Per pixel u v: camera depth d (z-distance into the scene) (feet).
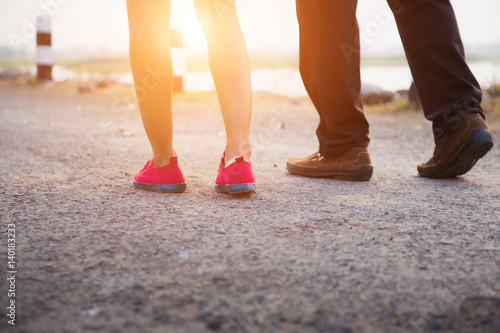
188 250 4.08
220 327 2.89
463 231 4.67
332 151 7.13
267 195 6.07
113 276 3.56
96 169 7.49
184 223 4.83
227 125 5.90
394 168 8.17
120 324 2.91
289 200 5.82
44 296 3.24
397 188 6.56
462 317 3.00
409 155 9.50
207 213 5.20
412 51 6.59
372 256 3.98
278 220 4.97
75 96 19.94
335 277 3.56
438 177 7.20
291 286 3.41
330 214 5.22
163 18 5.86
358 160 7.02
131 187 6.36
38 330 2.84
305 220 4.98
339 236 4.48
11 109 15.40
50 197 5.75
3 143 9.50
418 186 6.70
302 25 7.05
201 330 2.86
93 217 5.00
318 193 6.22
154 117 5.91
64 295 3.26
